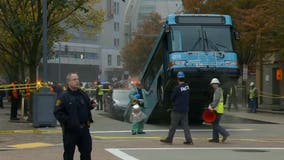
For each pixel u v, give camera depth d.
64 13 27.38
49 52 37.25
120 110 27.64
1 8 23.95
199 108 23.23
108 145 15.51
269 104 40.94
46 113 21.03
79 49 103.69
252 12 33.91
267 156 13.31
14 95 24.19
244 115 31.50
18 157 12.63
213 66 20.80
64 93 8.88
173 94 15.71
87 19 33.72
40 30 24.03
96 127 22.25
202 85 21.25
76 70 102.06
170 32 21.23
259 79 43.78
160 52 22.61
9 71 39.31
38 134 18.45
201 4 39.28
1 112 31.97
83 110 8.89
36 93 21.06
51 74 94.38
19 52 27.84
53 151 13.92
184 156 13.08
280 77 38.31
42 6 23.06
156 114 24.33
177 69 20.55
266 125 24.50
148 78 24.98
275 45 33.62
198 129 22.20
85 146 8.98
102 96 36.09
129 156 13.00
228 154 13.61
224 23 21.67
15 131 19.39
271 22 31.84
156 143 16.08
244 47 38.50
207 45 21.16
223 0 37.72
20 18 24.61
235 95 36.44
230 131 21.39
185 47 21.00
